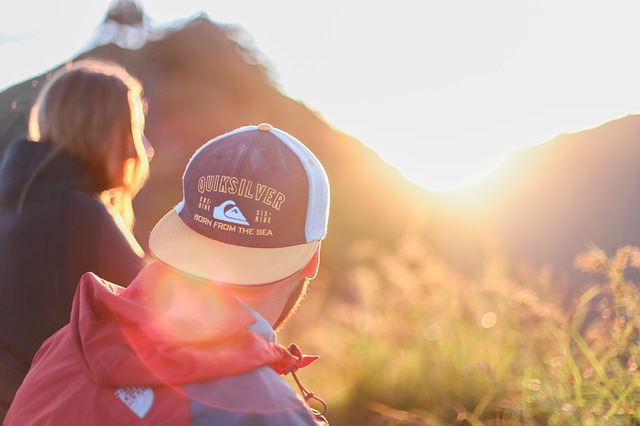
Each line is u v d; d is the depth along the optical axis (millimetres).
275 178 1308
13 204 2262
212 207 1304
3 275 2199
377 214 20781
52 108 2381
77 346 1240
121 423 1111
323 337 6430
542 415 3932
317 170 1371
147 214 17312
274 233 1294
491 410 4348
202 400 1084
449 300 5578
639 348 3096
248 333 1188
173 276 1279
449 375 4809
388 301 5938
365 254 6965
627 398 3092
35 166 2301
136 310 1160
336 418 5012
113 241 2293
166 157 19469
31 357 2176
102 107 2383
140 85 2570
